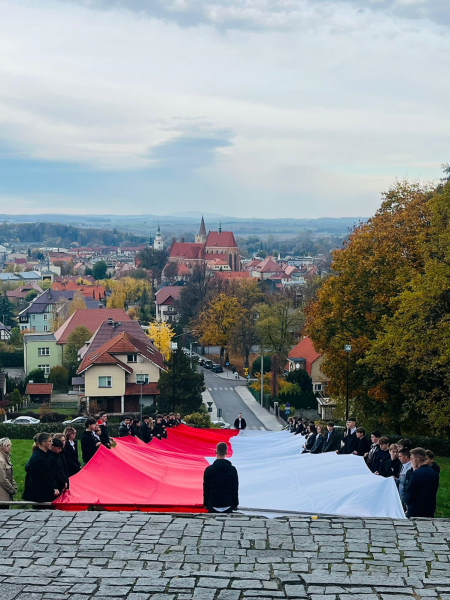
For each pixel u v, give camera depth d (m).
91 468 15.34
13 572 9.23
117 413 71.62
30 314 149.25
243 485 15.52
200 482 15.80
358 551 10.21
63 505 12.61
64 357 93.44
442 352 32.44
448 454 36.38
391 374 38.41
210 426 55.28
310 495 13.83
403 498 14.23
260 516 12.05
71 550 10.09
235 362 119.38
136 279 192.38
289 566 9.56
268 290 153.38
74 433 15.82
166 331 104.31
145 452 20.06
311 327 44.41
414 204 41.16
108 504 12.61
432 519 11.88
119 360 71.81
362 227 45.28
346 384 42.09
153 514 11.97
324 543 10.53
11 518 11.66
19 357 111.75
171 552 10.05
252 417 73.62
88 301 146.88
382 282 39.62
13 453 30.53
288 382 84.12
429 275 32.88
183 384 68.25
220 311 111.94
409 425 40.50
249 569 9.43
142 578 9.07
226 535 10.84
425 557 10.00
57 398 84.00
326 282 43.81
